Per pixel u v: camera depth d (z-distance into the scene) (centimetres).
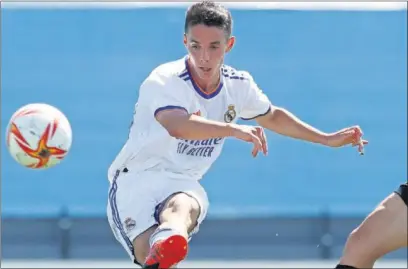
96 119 4938
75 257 5019
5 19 4928
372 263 2003
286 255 4978
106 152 4950
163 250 1925
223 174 4938
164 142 2202
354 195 4966
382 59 4934
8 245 4988
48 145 2272
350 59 4934
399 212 1981
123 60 4922
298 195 4966
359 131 2331
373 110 4934
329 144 2355
